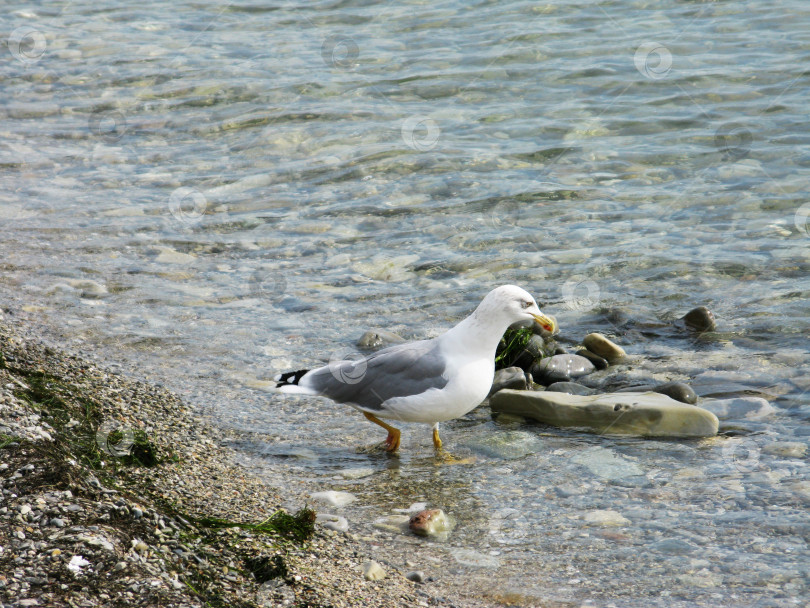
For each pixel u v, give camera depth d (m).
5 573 5.00
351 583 5.70
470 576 5.95
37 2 22.75
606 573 5.95
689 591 5.71
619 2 20.61
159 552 5.53
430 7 20.94
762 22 18.84
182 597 5.10
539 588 5.80
